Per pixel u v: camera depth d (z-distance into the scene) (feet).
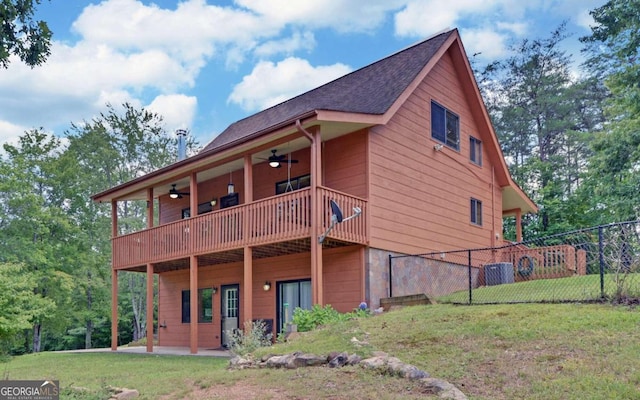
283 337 32.14
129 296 96.32
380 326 27.35
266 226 37.27
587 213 76.07
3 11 20.94
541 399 15.76
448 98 49.80
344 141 40.34
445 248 46.24
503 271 47.14
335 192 35.63
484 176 54.29
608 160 59.88
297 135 36.47
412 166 43.32
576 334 21.11
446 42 47.47
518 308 26.45
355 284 38.09
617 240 27.22
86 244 83.41
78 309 87.71
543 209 79.10
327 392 18.42
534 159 86.63
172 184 53.88
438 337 23.50
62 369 32.63
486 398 16.35
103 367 32.94
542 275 48.08
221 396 19.39
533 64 95.04
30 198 71.46
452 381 18.21
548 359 18.99
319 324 31.83
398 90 40.47
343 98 45.88
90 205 90.38
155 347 54.19
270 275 44.88
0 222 71.51
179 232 45.16
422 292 42.24
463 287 47.65
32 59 22.53
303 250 41.27
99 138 99.71
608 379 16.43
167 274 58.18
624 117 68.90
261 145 38.40
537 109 93.97
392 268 39.29
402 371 19.35
